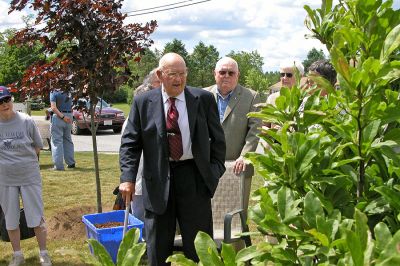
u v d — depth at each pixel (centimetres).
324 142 163
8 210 516
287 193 155
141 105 388
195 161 383
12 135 504
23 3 580
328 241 135
